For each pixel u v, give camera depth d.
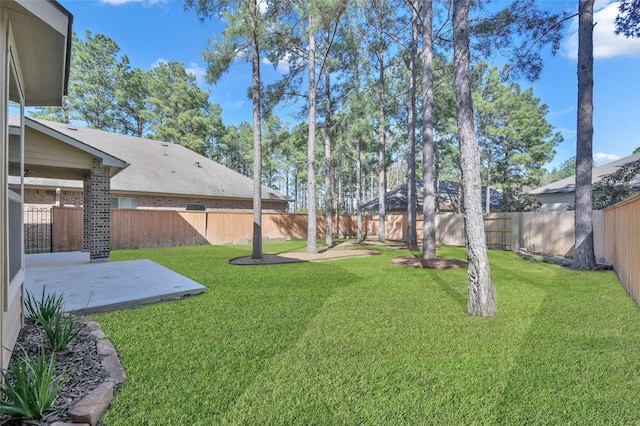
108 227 8.82
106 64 27.06
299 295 5.69
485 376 2.78
